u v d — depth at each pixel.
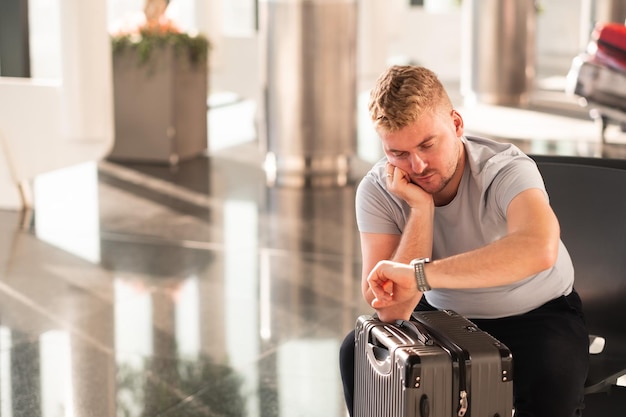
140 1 10.71
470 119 10.47
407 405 2.14
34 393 3.81
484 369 2.17
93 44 6.83
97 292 5.05
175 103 8.48
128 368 4.06
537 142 9.02
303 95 7.72
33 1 7.75
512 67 11.65
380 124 2.35
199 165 8.44
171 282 5.23
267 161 8.05
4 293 5.03
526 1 11.55
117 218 6.59
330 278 5.28
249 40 11.66
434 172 2.40
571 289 2.63
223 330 4.50
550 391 2.43
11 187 6.83
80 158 6.95
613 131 9.67
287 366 4.07
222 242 6.00
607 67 8.62
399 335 2.32
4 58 7.68
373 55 12.55
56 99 6.86
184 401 3.73
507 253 2.25
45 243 5.98
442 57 15.27
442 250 2.56
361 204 2.64
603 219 2.71
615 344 2.69
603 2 12.42
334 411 3.64
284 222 6.48
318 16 7.61
